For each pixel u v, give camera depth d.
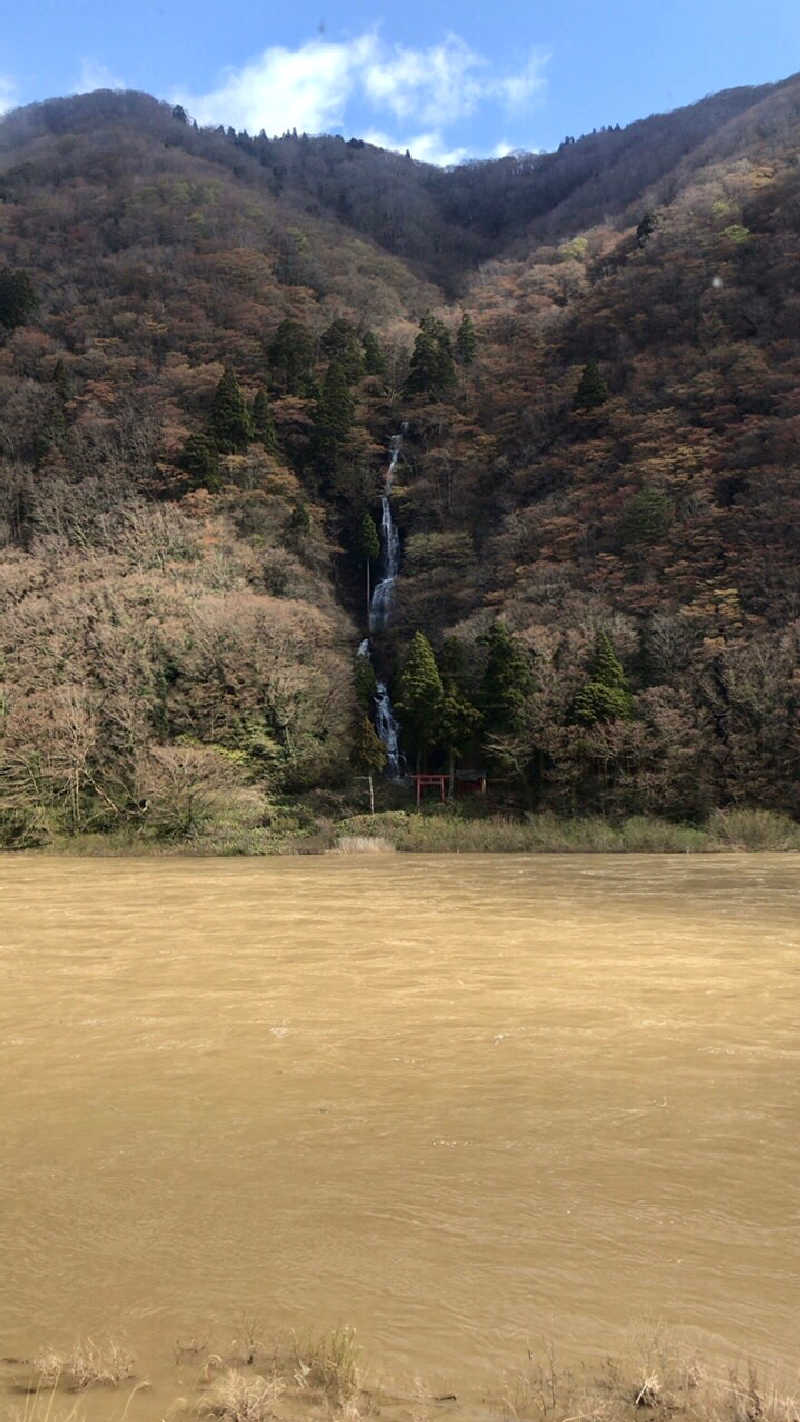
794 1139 8.36
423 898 27.09
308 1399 4.66
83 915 23.75
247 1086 10.02
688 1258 6.25
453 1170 7.75
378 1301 5.71
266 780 57.81
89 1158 8.13
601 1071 10.39
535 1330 5.37
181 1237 6.63
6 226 159.25
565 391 106.75
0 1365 5.06
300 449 105.88
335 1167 7.86
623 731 52.97
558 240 183.38
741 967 16.45
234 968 16.53
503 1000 13.90
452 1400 4.65
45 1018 13.04
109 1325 5.48
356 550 100.50
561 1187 7.40
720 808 52.34
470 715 59.81
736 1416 4.46
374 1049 11.36
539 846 47.19
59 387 106.94
